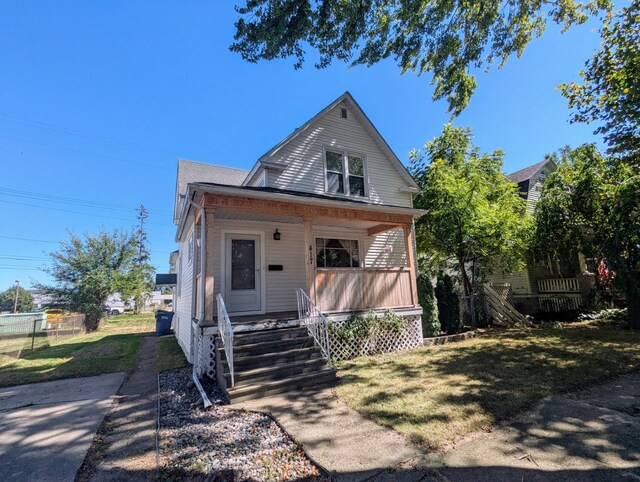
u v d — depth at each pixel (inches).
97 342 515.2
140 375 281.7
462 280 521.7
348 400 186.1
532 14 294.8
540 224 466.0
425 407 167.3
